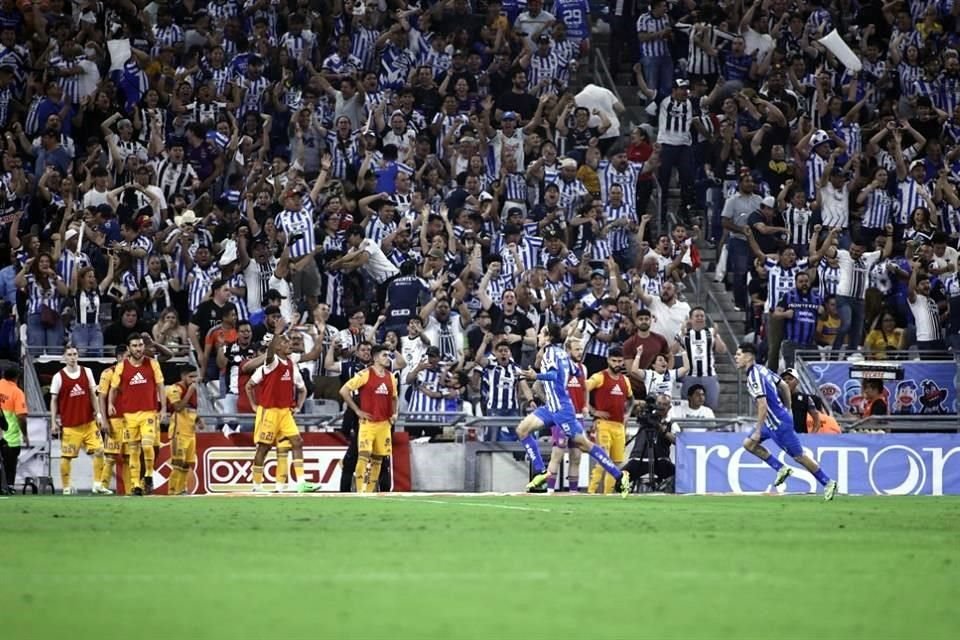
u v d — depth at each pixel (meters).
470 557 41.66
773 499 76.19
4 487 78.88
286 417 81.12
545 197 104.12
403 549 43.91
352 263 97.00
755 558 42.22
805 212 107.19
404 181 102.06
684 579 36.75
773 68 116.88
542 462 80.44
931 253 105.00
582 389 84.19
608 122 112.94
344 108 107.38
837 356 98.06
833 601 32.91
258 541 46.34
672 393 92.00
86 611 30.34
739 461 86.12
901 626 29.23
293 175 97.19
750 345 77.62
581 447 78.06
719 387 102.00
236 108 107.12
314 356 89.62
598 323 95.38
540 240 100.50
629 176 107.56
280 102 107.56
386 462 83.94
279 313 88.25
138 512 60.06
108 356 88.50
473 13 120.44
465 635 27.28
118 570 38.00
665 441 85.25
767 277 102.44
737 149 110.94
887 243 106.12
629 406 89.88
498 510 62.84
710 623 29.20
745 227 105.56
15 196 96.88
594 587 34.91
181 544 45.28
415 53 114.19
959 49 124.00
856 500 75.94
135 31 110.19
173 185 100.88
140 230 94.38
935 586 35.88
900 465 87.19
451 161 106.25
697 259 104.94
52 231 93.50
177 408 81.19
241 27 112.62
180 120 104.50
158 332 89.38
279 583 35.28
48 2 107.50
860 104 116.44
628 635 27.50
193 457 82.19
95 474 80.94
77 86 103.88
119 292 91.94
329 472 85.31
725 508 66.38
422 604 31.64
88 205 96.06
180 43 109.75
